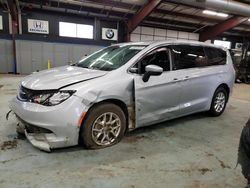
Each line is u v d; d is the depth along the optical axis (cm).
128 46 352
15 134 307
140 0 1270
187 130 360
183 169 238
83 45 1382
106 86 264
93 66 326
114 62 313
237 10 1138
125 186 205
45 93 247
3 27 1241
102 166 236
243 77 1249
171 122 398
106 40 1528
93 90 253
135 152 272
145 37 1664
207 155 274
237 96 754
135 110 295
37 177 211
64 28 1392
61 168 229
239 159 185
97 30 1482
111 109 275
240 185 214
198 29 1795
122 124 290
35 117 240
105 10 1395
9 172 217
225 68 435
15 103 273
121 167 236
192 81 363
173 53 347
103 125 273
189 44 379
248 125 188
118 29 1557
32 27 1307
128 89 285
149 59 318
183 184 212
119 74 282
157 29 1697
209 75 396
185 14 1494
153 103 312
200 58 392
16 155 250
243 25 1791
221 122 414
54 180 208
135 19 1447
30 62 1262
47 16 1333
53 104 241
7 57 1235
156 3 1248
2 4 1193
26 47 1239
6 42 1216
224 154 279
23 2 1218
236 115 471
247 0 1222
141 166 240
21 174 215
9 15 1228
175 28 1745
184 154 273
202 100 395
